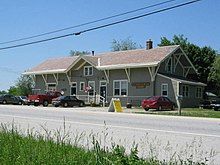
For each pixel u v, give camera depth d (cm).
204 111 3578
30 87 8081
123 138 1185
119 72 4803
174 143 1075
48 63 6003
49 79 5734
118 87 4806
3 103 5384
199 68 6297
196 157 850
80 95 5178
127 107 4309
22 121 1800
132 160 561
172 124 1728
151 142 1083
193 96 4812
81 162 606
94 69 5091
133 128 1520
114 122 1819
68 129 1427
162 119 2053
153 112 3247
